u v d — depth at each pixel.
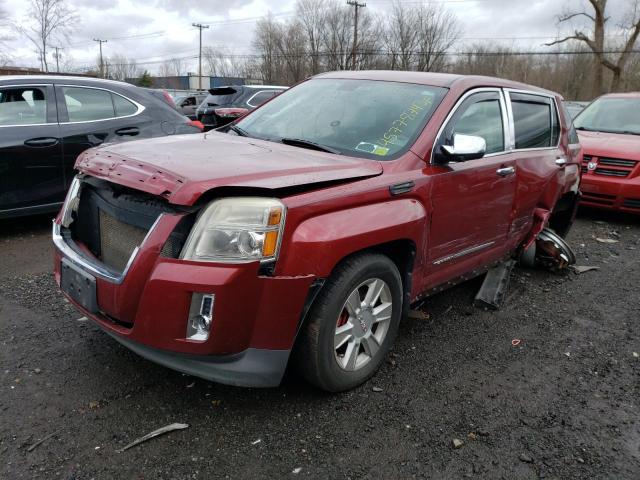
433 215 3.31
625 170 7.64
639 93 9.23
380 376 3.28
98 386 2.98
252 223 2.43
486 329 4.07
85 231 3.04
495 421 2.92
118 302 2.53
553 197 4.87
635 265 5.96
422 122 3.40
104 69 61.28
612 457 2.69
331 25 49.94
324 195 2.66
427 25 47.50
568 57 50.31
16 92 5.54
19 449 2.46
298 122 3.75
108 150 3.00
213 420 2.75
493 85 4.06
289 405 2.91
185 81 67.69
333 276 2.75
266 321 2.52
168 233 2.42
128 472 2.37
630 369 3.61
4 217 5.46
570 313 4.49
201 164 2.64
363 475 2.45
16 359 3.21
